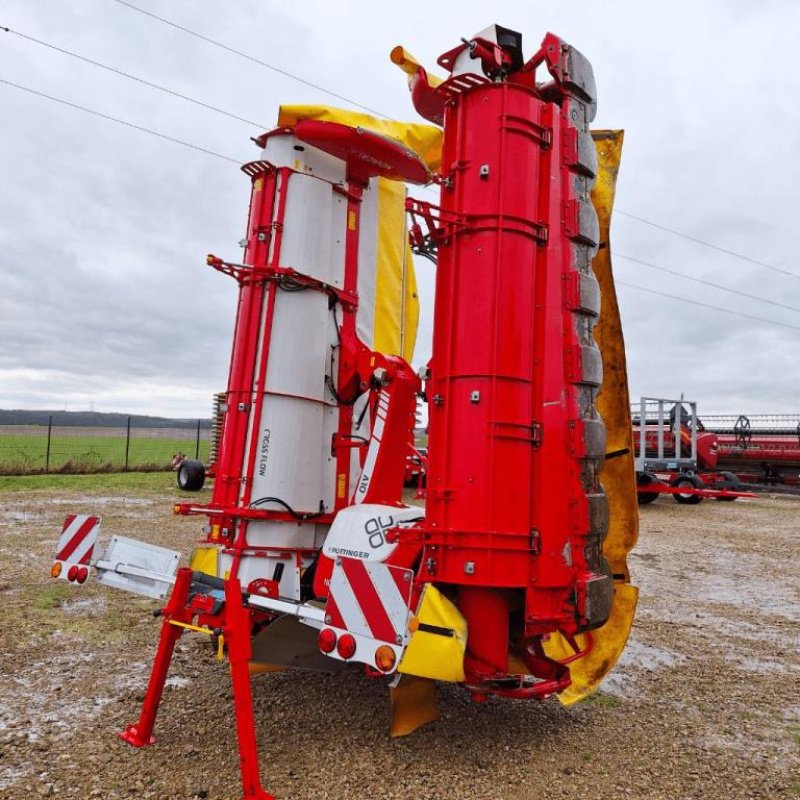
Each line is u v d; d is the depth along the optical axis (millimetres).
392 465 4469
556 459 3578
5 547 8906
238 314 4969
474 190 3668
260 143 5137
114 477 19859
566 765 3568
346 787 3250
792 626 6648
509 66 4016
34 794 3102
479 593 3584
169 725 3861
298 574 4715
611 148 4453
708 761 3701
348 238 5289
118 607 6289
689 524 14258
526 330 3582
